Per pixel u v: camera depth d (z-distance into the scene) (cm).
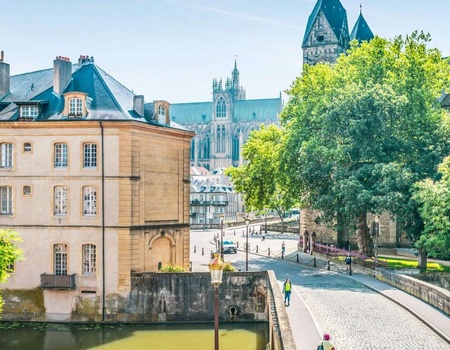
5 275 4125
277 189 9756
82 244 5197
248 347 4484
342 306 4541
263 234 12469
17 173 5294
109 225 5159
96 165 5197
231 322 5156
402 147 7019
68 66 5719
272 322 3847
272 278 4812
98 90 5572
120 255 5147
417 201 6225
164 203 5562
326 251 8262
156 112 5650
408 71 7588
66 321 5194
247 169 10262
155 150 5462
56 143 5256
